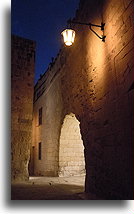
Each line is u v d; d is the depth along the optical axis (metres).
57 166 8.92
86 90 5.39
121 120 3.31
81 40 5.99
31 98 7.35
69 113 7.32
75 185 6.06
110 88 3.82
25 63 7.55
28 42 7.79
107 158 3.87
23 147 6.85
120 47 3.39
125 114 3.17
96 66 4.65
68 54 7.53
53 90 10.12
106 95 4.02
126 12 3.16
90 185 4.70
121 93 3.34
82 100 5.76
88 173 4.92
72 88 6.90
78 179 7.78
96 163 4.44
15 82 7.21
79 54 6.17
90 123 5.00
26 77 7.45
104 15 4.15
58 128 8.99
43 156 11.42
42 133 12.12
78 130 8.92
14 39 7.53
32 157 13.90
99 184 4.20
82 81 5.80
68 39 4.80
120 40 3.39
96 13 4.69
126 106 3.14
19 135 6.88
